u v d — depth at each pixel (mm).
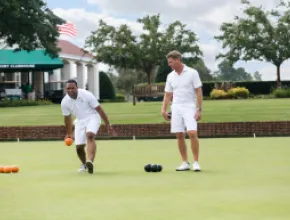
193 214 5547
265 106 24672
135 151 12562
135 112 23281
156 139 16359
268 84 46125
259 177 7992
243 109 23203
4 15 33344
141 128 16750
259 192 6719
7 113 24781
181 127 9008
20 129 16953
